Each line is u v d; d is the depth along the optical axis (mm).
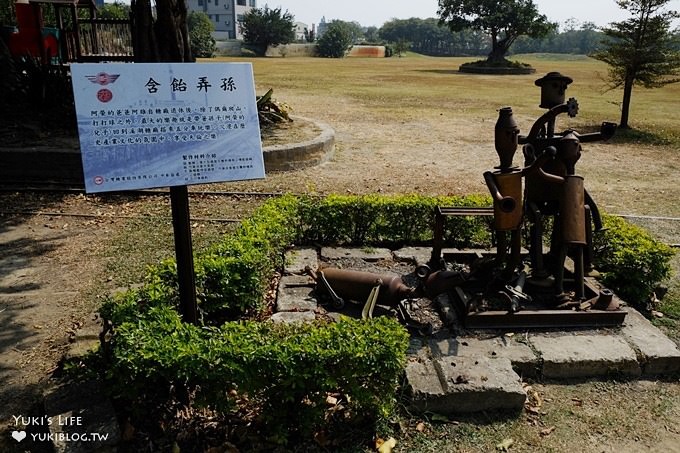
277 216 5312
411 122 15906
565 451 3182
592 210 4730
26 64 11156
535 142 4391
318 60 54156
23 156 8617
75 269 5508
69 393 3314
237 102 3318
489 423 3363
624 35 14867
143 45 3242
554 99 4395
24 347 4098
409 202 5820
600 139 4234
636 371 3848
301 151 9836
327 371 3051
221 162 3273
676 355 3875
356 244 5855
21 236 6430
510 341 3998
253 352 2994
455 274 4172
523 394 3416
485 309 4270
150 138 3115
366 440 3189
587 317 4195
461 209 4824
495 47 42844
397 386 3340
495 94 24312
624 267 4777
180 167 3184
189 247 3428
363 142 12703
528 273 4844
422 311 4418
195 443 3133
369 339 3186
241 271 4211
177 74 3166
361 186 8945
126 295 3678
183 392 3279
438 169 10281
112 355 3209
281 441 3041
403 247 5699
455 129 14906
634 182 9617
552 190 4473
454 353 3824
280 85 25859
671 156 11984
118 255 5848
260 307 4402
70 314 4598
